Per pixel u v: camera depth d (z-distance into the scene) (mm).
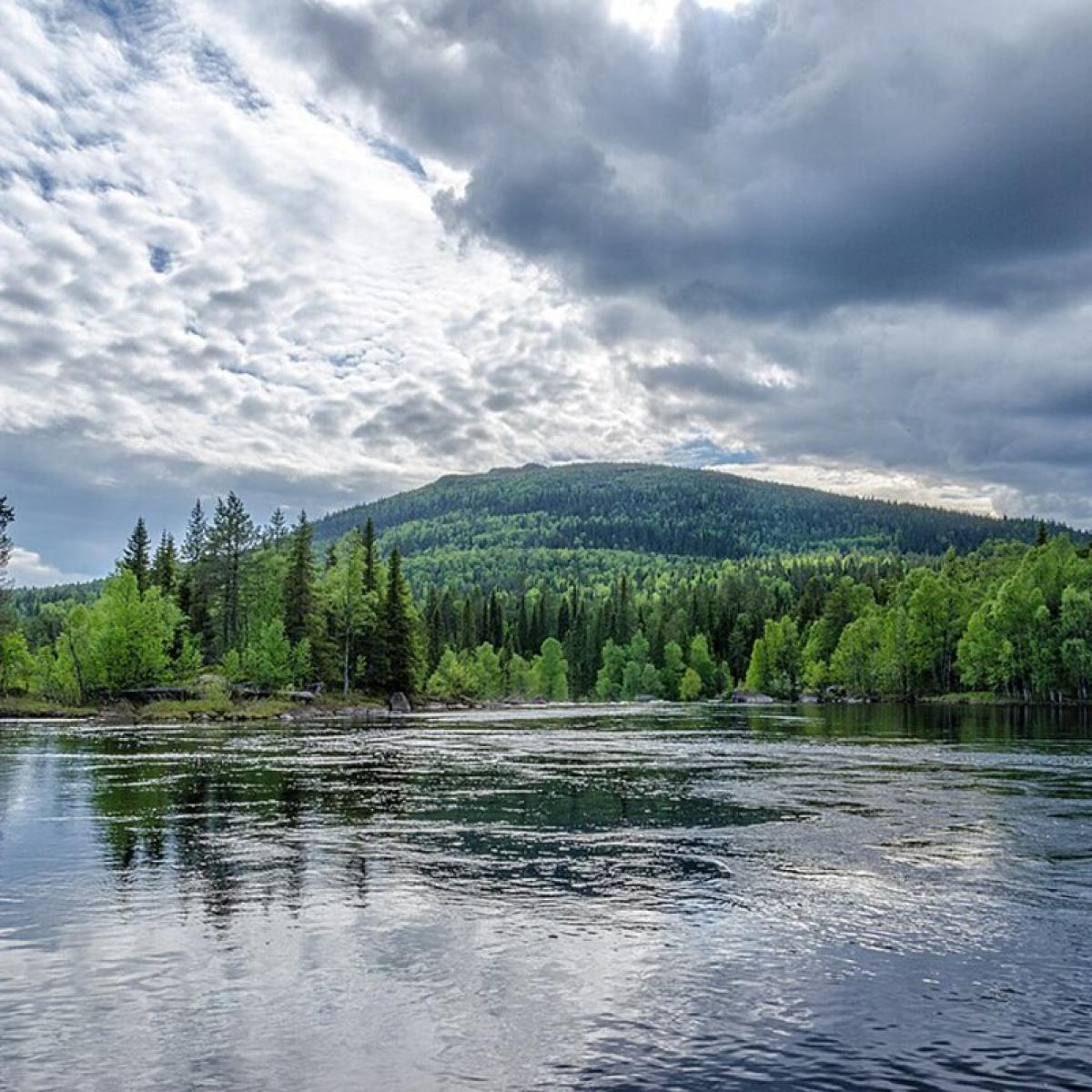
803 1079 8859
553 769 36125
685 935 13352
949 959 12281
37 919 14125
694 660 182125
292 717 79375
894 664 129250
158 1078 8812
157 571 108188
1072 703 109250
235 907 14828
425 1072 8969
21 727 63125
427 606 175750
